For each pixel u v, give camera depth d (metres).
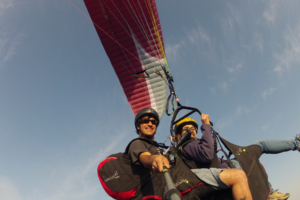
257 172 1.49
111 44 4.06
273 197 1.63
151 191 1.38
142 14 3.85
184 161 1.54
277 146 1.69
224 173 1.33
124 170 1.47
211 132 1.57
